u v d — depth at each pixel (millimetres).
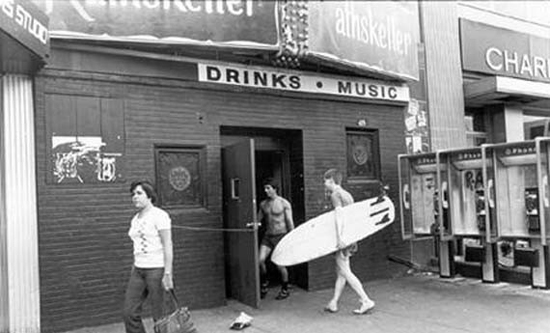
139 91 6309
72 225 5801
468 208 7598
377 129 8367
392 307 6387
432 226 8055
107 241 5992
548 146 6414
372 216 6402
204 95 6762
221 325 5840
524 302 6316
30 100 5621
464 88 8164
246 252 6523
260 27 6602
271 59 7102
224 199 7012
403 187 8414
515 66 6184
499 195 7078
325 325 5680
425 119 8859
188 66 6613
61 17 5613
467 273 7918
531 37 5703
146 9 6039
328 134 7816
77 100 5906
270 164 8031
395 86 8516
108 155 6059
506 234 7059
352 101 8047
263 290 7207
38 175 5633
